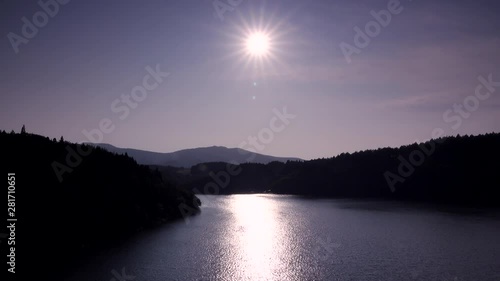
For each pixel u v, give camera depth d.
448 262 63.81
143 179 126.00
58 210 79.31
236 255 68.88
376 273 57.97
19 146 89.81
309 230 95.75
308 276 56.75
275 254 69.69
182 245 77.62
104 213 91.25
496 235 86.31
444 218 113.88
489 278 55.62
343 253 70.38
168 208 122.75
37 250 66.12
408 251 71.75
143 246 76.56
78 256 68.06
